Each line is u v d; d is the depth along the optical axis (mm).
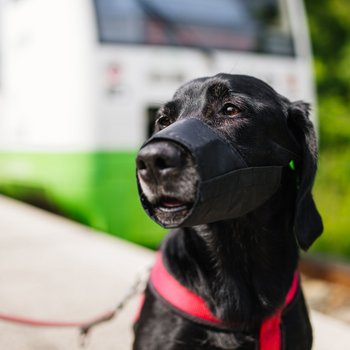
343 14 13727
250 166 2123
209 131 1933
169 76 5934
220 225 2314
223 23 6371
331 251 9328
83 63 5594
